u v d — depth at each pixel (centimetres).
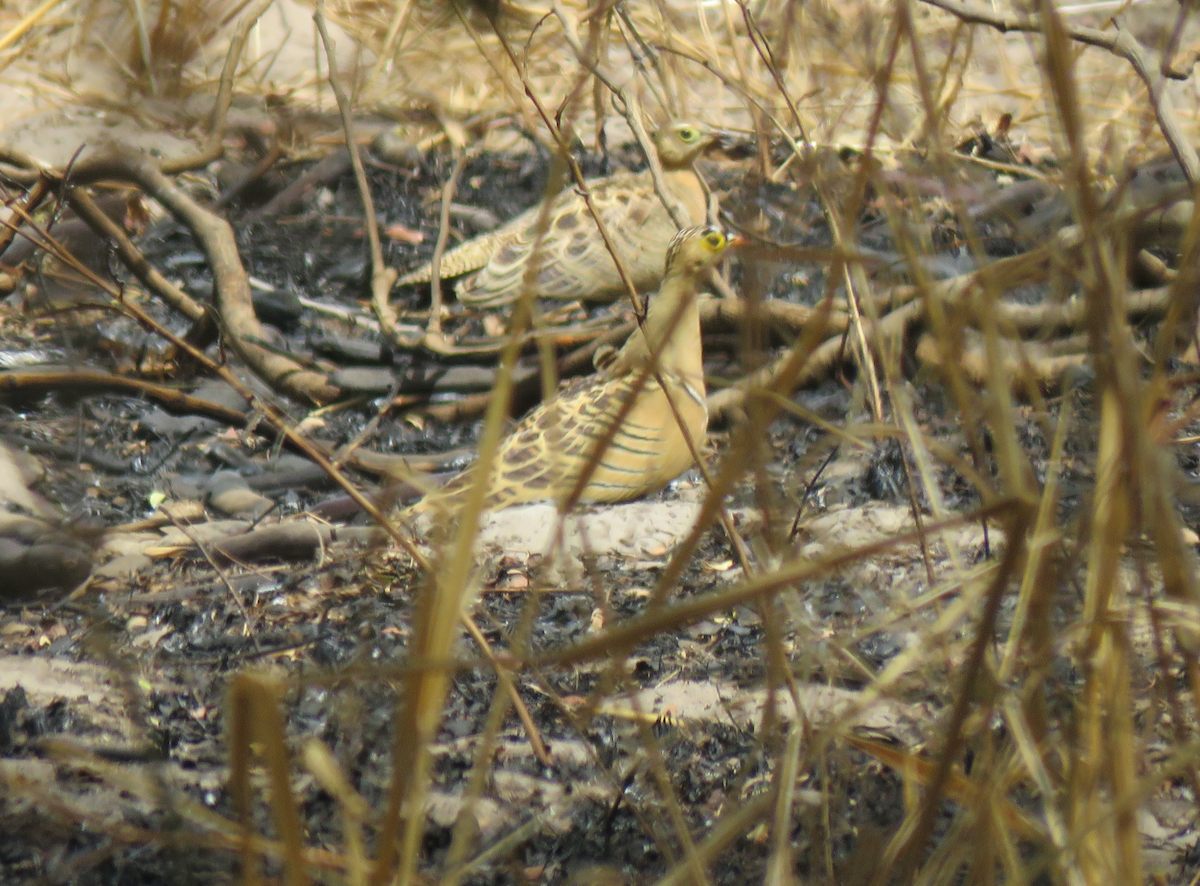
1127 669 331
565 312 1368
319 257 1477
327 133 1689
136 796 518
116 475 995
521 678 649
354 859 313
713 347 1093
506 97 1688
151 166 1209
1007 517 318
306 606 746
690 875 392
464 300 1335
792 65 1274
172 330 1277
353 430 1102
